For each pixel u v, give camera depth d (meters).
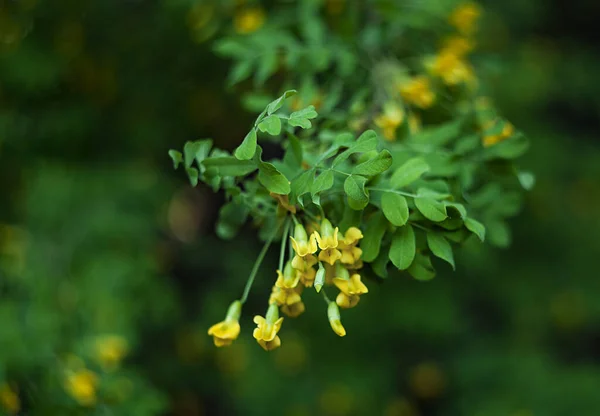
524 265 5.32
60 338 2.53
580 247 5.35
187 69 3.51
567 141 5.46
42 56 3.67
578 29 6.59
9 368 2.20
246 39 2.02
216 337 1.22
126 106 4.04
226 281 5.15
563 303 5.18
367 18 2.19
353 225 1.16
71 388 2.18
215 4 2.56
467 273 4.56
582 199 5.52
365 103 1.89
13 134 3.81
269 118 1.07
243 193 1.26
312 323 4.47
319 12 2.24
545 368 4.71
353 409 4.50
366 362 4.73
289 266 1.16
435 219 1.10
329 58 1.96
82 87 3.96
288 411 4.48
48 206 3.65
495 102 4.64
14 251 3.24
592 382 4.46
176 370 5.11
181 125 4.08
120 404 2.32
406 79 1.87
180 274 5.60
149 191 3.99
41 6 3.58
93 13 3.65
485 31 4.74
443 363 5.18
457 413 4.84
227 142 4.16
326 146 1.43
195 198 6.30
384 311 4.33
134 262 3.61
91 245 3.58
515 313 5.16
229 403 5.43
